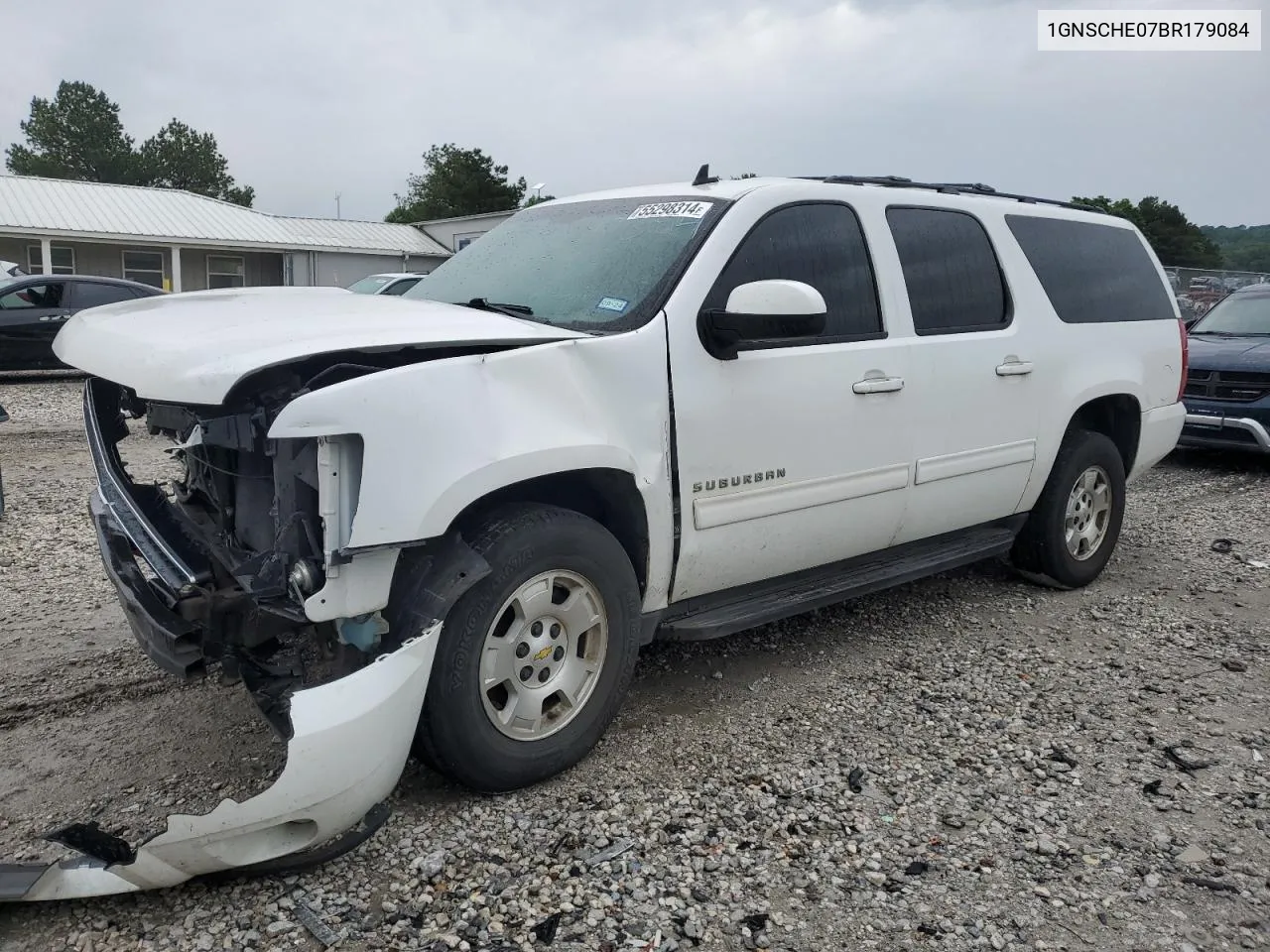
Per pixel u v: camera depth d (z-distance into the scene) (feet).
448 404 9.24
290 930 8.42
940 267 14.94
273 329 9.43
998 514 16.35
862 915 8.84
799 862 9.57
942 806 10.63
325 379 8.99
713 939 8.46
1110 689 13.82
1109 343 17.74
